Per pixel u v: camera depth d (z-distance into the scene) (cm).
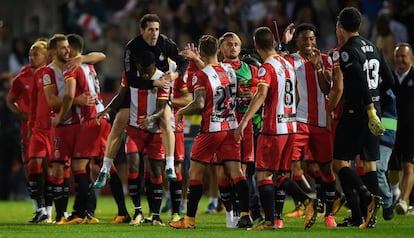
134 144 3688
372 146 3403
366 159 3409
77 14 7569
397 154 4259
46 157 4100
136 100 3631
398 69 4219
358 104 3331
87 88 3816
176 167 3791
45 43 4144
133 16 7125
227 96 3372
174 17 6856
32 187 4109
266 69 3212
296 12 6475
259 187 3269
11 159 6184
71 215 3909
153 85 3569
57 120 3797
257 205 3866
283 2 6619
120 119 3653
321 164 3519
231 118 3394
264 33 3256
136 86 3594
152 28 3556
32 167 4109
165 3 7294
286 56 3559
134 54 3584
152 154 3678
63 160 3859
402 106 4197
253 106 3189
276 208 3372
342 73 3391
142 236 3122
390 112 3950
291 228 3334
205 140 3388
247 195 3406
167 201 4681
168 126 3616
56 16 7869
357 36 3366
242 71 3594
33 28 7156
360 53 3309
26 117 4394
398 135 4212
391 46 5438
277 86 3228
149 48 3591
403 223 3603
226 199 3528
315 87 3512
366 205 3316
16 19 7819
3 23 7338
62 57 3841
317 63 3509
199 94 3338
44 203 4241
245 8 6662
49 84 3841
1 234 3325
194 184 3453
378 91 3384
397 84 4209
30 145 4112
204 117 3391
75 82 3775
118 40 7362
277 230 3241
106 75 7094
